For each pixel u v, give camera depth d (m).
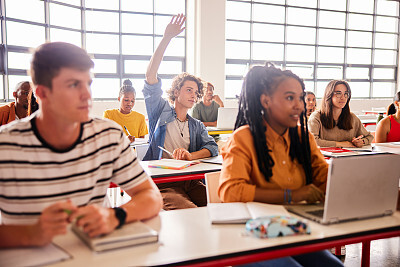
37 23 7.13
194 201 2.38
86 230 0.98
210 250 1.00
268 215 1.24
